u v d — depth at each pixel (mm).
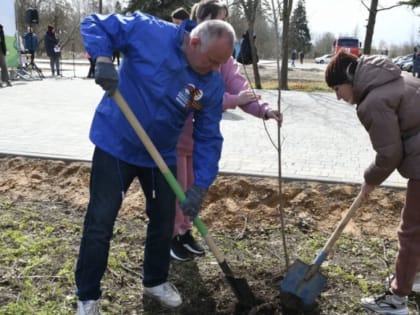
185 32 2648
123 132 2725
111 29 2596
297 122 8859
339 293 3344
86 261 2748
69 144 6352
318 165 5797
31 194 4949
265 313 3105
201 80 2729
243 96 3312
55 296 3154
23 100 10398
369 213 4586
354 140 7414
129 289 3312
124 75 2730
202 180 2838
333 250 3988
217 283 3410
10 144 6215
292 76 26938
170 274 3539
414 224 2963
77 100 10727
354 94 2777
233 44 2549
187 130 3426
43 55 41531
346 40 34500
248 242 4117
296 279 3094
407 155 2834
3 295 3139
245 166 5598
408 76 2852
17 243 3836
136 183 5055
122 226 4262
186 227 3705
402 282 3051
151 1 23109
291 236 4238
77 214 4527
